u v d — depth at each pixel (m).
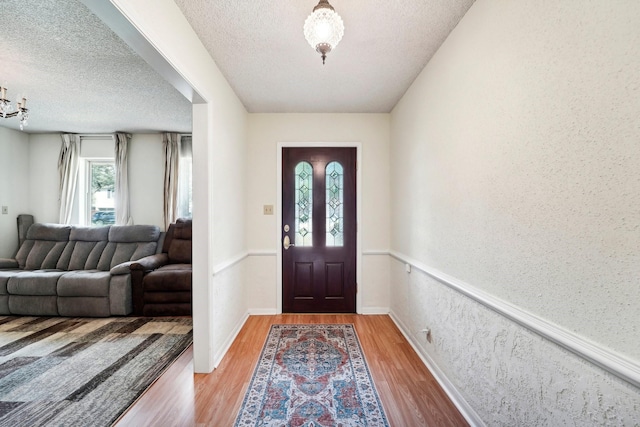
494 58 1.41
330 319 3.22
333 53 2.13
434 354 2.10
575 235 0.97
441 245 1.99
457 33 1.78
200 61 1.97
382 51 2.10
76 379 2.04
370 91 2.79
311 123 3.39
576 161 0.97
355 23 1.78
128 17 1.18
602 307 0.88
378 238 3.41
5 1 1.61
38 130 4.25
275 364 2.24
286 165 3.41
